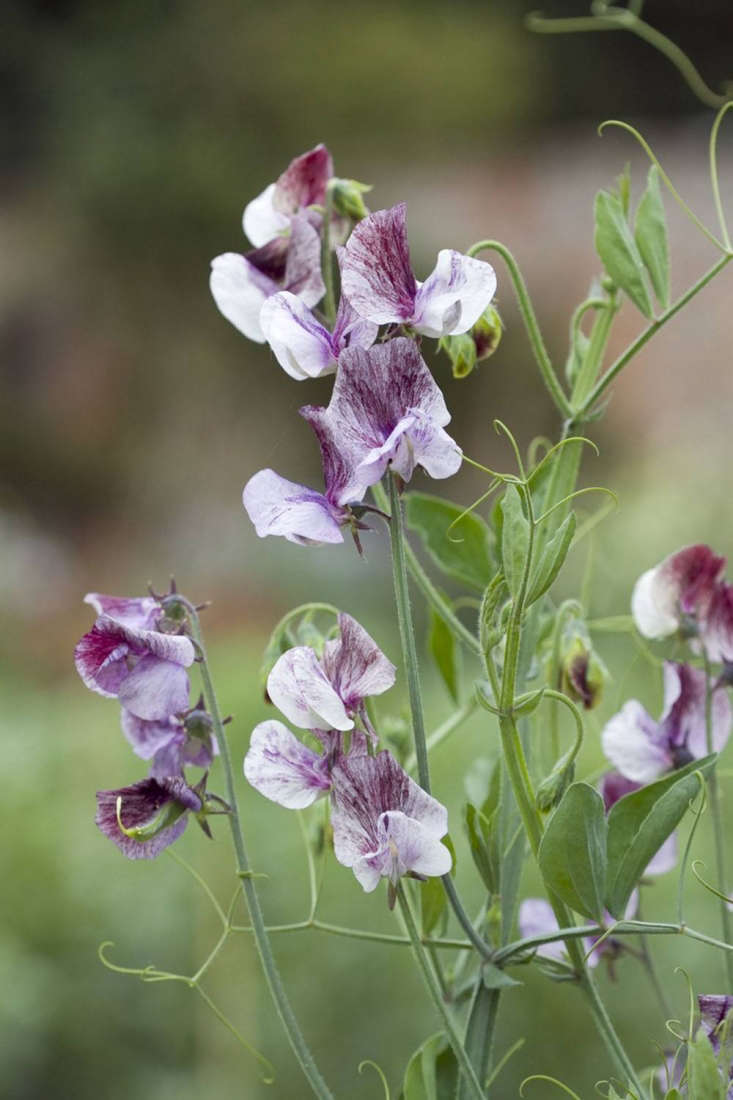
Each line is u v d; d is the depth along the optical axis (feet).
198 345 33.73
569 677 4.26
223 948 8.99
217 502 31.04
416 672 3.87
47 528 30.63
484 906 4.23
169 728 3.99
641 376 26.12
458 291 3.87
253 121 40.22
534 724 4.28
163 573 26.27
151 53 40.60
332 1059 8.59
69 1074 9.05
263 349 33.06
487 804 4.31
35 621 21.16
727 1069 3.87
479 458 28.89
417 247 33.37
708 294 27.53
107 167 35.83
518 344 29.58
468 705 4.49
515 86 46.21
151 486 31.48
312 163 4.24
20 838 9.95
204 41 40.88
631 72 52.21
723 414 24.66
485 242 4.12
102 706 13.61
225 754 3.97
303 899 9.11
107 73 39.91
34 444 31.63
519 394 29.30
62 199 36.70
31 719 12.98
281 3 42.27
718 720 4.27
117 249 35.24
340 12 43.32
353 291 3.87
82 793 11.21
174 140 37.17
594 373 4.25
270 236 4.28
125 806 3.96
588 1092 7.97
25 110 40.32
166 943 9.29
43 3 42.09
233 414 32.60
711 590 4.27
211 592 22.86
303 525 3.85
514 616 3.90
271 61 40.63
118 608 4.02
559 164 42.27
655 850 3.96
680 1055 4.12
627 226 4.18
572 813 3.90
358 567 22.57
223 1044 8.64
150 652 3.94
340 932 4.14
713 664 4.27
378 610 21.59
